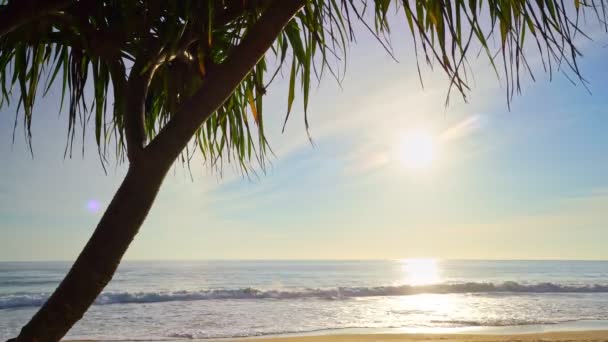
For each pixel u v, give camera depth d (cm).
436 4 129
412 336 1158
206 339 1144
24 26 152
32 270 5756
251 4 150
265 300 2125
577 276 5050
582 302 2053
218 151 195
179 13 145
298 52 162
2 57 164
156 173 108
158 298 2075
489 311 1758
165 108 178
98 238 103
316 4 147
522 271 6562
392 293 2462
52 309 98
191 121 112
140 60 142
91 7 148
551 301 2102
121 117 174
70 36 163
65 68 178
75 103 163
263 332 1264
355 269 7069
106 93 176
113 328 1330
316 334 1230
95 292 100
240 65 117
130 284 3591
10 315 1716
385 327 1363
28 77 171
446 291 2583
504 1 135
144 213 107
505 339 1071
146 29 146
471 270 6944
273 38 119
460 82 122
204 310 1759
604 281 4009
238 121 189
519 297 2302
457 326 1366
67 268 6438
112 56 151
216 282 3944
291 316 1614
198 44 152
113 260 102
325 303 2034
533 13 124
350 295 2394
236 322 1463
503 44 134
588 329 1287
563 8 122
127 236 104
